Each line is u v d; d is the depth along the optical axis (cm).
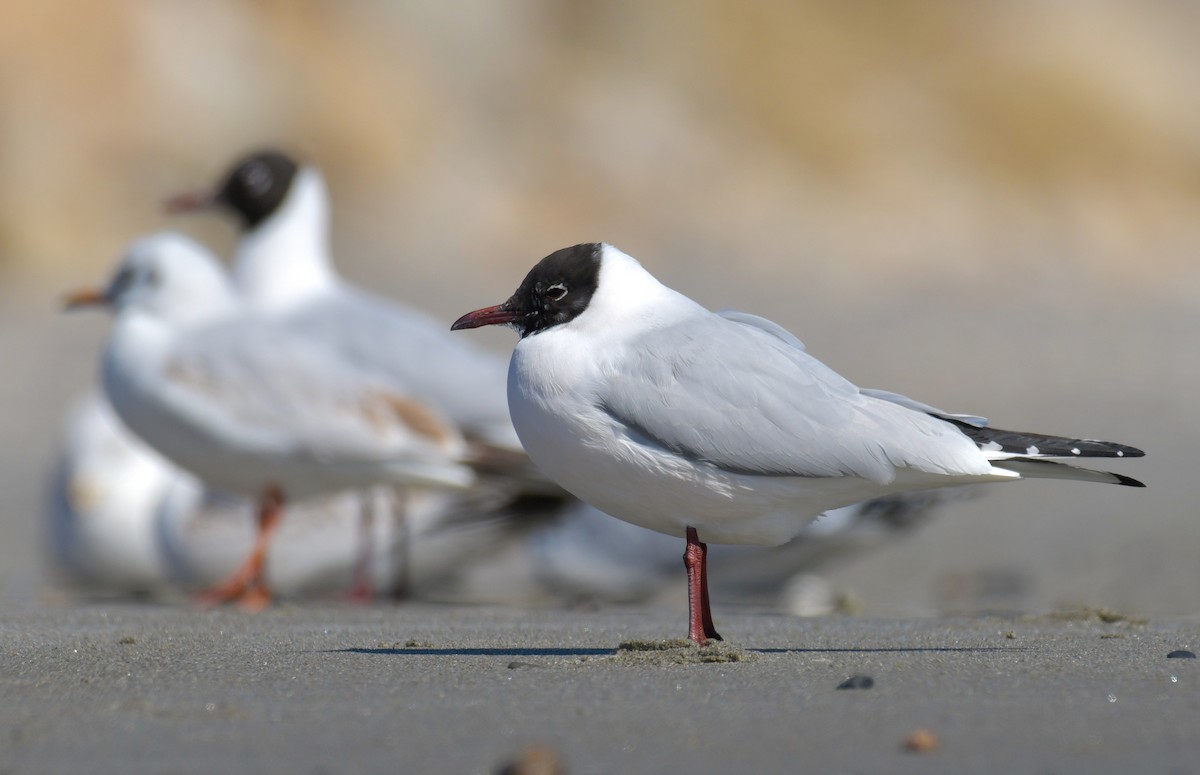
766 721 494
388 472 1194
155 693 559
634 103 5262
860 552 1202
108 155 4016
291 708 524
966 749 452
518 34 5262
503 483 1238
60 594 1292
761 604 1174
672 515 694
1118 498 1883
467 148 4756
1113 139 5900
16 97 3950
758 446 662
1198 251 5503
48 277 3756
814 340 3319
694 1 5650
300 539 1283
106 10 4175
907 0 6088
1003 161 5712
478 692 554
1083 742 459
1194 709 507
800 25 5794
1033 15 6216
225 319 1216
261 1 4603
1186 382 2903
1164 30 6431
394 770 436
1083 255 5294
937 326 3528
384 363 1261
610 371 680
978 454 664
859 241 4959
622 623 883
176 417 1173
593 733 480
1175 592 1216
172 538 1294
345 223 4266
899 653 673
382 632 816
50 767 443
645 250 4597
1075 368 3034
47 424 2547
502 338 3117
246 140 4262
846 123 5588
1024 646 705
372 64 4766
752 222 4909
